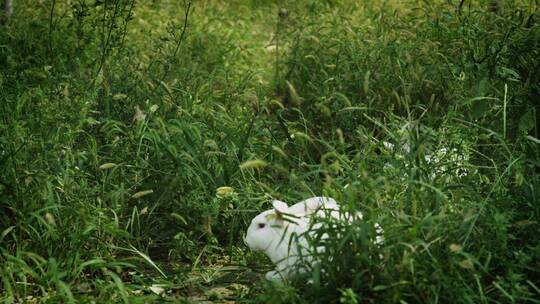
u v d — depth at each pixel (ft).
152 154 36.83
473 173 30.22
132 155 36.29
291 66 53.21
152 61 45.52
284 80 51.96
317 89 45.93
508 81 34.88
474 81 36.37
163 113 40.47
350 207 25.43
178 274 30.25
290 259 27.89
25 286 27.50
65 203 31.65
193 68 50.57
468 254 24.49
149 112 36.96
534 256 26.94
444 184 28.73
